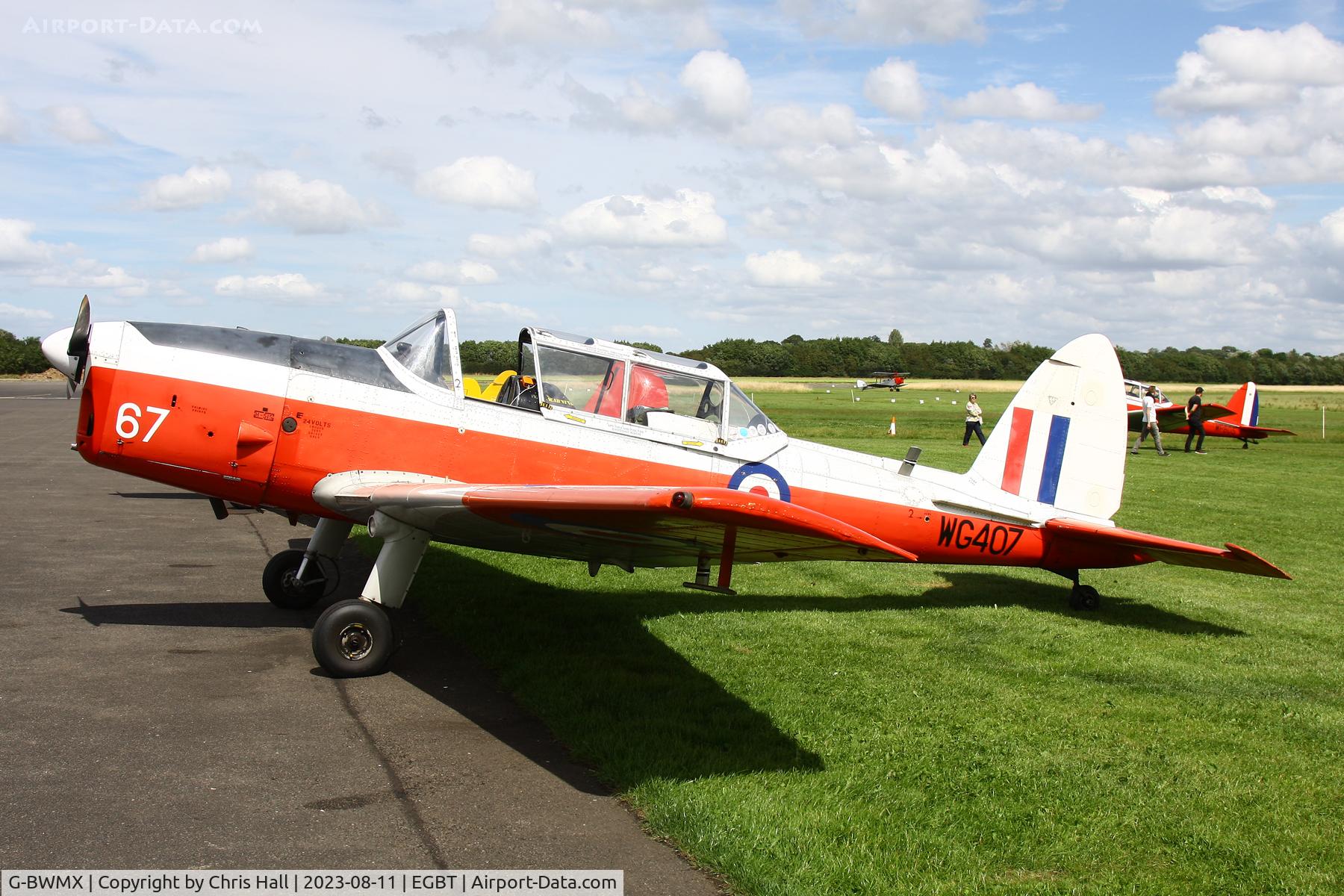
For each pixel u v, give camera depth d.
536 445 6.08
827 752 4.25
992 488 7.48
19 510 10.34
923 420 37.03
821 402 55.62
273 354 5.76
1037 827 3.60
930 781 3.99
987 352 123.19
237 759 3.89
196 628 5.88
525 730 4.39
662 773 3.88
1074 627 6.83
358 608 5.03
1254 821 3.75
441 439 5.91
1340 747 4.58
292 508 5.98
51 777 3.62
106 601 6.44
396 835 3.30
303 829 3.31
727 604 7.17
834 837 3.43
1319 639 6.65
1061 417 7.58
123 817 3.33
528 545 5.45
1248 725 4.84
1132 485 15.96
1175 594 8.13
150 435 5.48
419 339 6.19
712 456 6.55
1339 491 15.43
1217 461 21.72
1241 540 10.68
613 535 4.65
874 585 8.12
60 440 18.98
